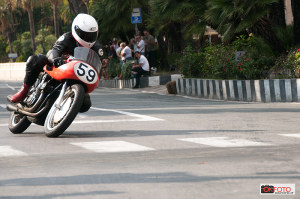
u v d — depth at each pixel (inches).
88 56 880.9
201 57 2132.1
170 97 2000.5
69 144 805.9
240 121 1107.9
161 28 2743.6
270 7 1908.2
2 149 767.7
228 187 490.9
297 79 1577.3
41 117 929.5
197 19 2145.7
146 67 2603.3
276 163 610.5
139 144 794.8
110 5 3029.0
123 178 541.6
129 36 3257.9
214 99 1854.1
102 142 820.6
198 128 995.3
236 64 1818.4
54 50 887.7
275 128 981.8
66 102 883.4
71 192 484.7
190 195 464.4
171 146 770.2
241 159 643.5
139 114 1280.8
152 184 510.3
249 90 1700.3
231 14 1834.4
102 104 1660.9
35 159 677.9
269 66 1820.9
